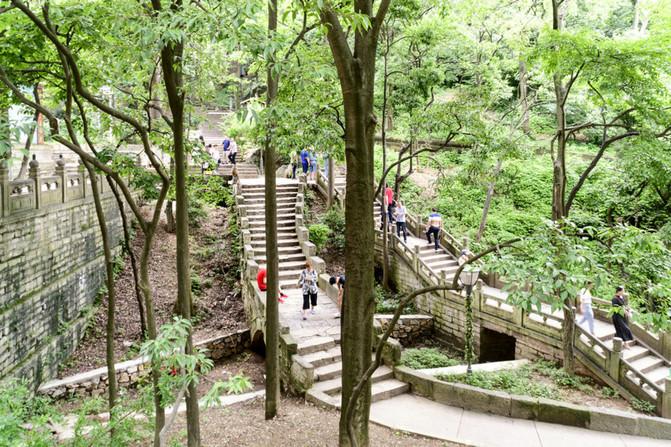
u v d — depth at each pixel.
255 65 10.00
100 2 8.59
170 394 5.77
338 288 16.55
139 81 12.47
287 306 16.94
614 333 15.62
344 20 6.53
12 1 6.68
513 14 20.47
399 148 33.22
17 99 9.34
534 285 4.74
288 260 20.89
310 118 10.26
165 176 8.02
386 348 12.97
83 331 16.67
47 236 14.48
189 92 9.50
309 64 9.34
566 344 14.02
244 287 19.56
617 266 5.41
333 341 13.91
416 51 19.48
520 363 15.09
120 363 14.97
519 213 25.84
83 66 10.27
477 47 20.77
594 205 21.17
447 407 11.41
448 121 14.17
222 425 10.88
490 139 14.95
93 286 18.28
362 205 7.17
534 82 24.39
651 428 10.07
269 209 10.95
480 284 17.25
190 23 6.18
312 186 27.67
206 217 25.61
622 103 14.45
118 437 7.12
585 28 12.05
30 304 13.28
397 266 21.70
